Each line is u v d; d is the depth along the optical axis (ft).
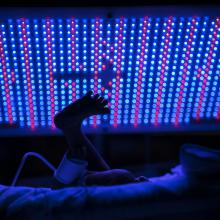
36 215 2.98
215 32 4.17
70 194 3.12
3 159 4.72
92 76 4.34
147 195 2.96
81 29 4.07
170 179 3.22
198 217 2.81
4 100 4.43
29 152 4.38
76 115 3.83
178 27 4.11
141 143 4.86
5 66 4.25
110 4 3.89
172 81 4.43
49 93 4.41
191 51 4.26
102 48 4.19
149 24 4.07
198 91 4.52
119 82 4.40
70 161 3.55
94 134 4.75
